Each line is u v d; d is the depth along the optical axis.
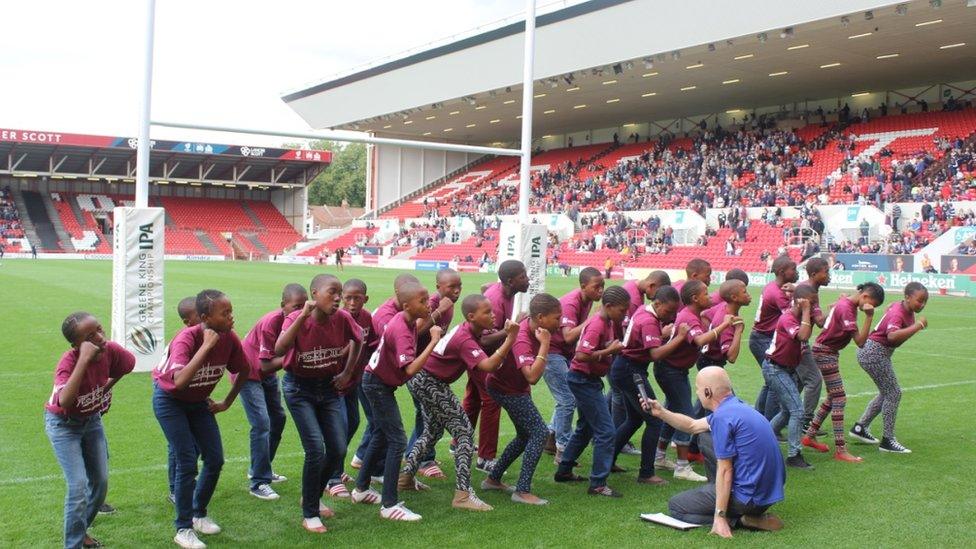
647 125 50.50
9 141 43.19
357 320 6.16
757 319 7.54
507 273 6.84
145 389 9.45
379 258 48.56
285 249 56.25
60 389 4.41
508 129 51.97
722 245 35.50
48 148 45.84
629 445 7.38
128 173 52.19
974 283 26.27
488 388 5.81
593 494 5.98
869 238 31.28
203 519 5.08
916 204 30.83
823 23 25.66
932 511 5.58
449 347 5.57
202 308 4.76
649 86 37.91
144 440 7.15
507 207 48.06
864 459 7.02
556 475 6.35
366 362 6.24
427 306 5.24
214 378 4.96
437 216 50.56
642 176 44.94
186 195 58.34
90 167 49.84
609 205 42.53
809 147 39.56
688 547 4.87
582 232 41.88
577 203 45.22
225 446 7.05
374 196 54.66
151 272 10.64
